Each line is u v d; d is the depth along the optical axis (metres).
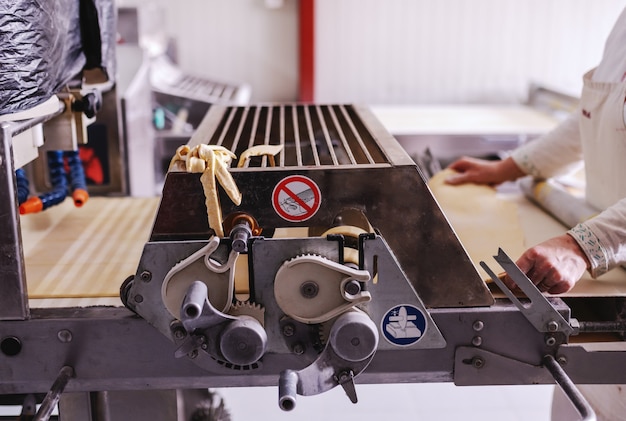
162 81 3.74
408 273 1.11
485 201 1.78
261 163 1.21
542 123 3.88
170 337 1.07
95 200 1.86
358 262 1.06
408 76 4.85
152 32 3.79
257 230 1.10
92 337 1.10
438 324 1.11
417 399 2.79
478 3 4.67
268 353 1.09
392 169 1.07
